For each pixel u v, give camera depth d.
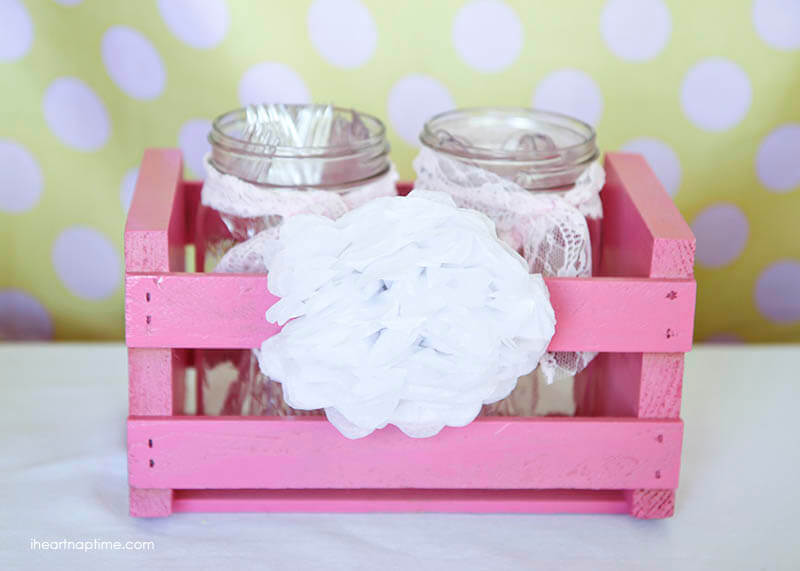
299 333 0.55
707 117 0.93
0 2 0.86
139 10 0.87
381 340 0.54
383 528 0.65
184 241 0.76
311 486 0.64
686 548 0.64
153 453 0.63
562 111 0.92
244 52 0.89
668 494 0.66
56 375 0.85
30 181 0.92
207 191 0.68
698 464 0.74
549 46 0.90
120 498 0.68
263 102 0.91
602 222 0.76
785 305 0.99
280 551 0.62
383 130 0.70
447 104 0.92
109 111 0.90
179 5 0.87
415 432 0.58
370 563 0.61
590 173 0.68
